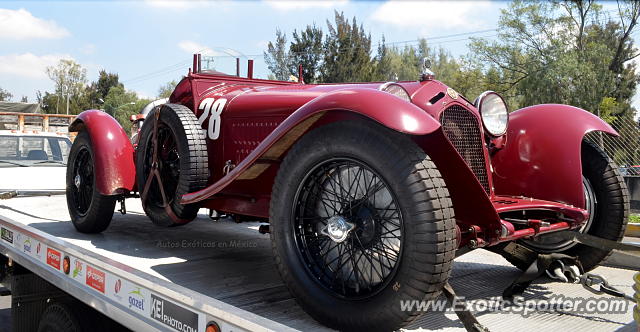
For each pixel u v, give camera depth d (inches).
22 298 119.1
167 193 121.0
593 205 111.3
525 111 116.3
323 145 74.2
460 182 75.7
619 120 349.1
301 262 75.7
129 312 77.9
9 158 211.9
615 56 1018.1
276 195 79.4
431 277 64.1
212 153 118.9
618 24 1043.3
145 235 134.5
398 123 65.6
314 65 1365.7
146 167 122.0
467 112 99.2
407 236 65.5
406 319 65.6
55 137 225.8
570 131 108.7
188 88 128.3
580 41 995.9
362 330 68.8
